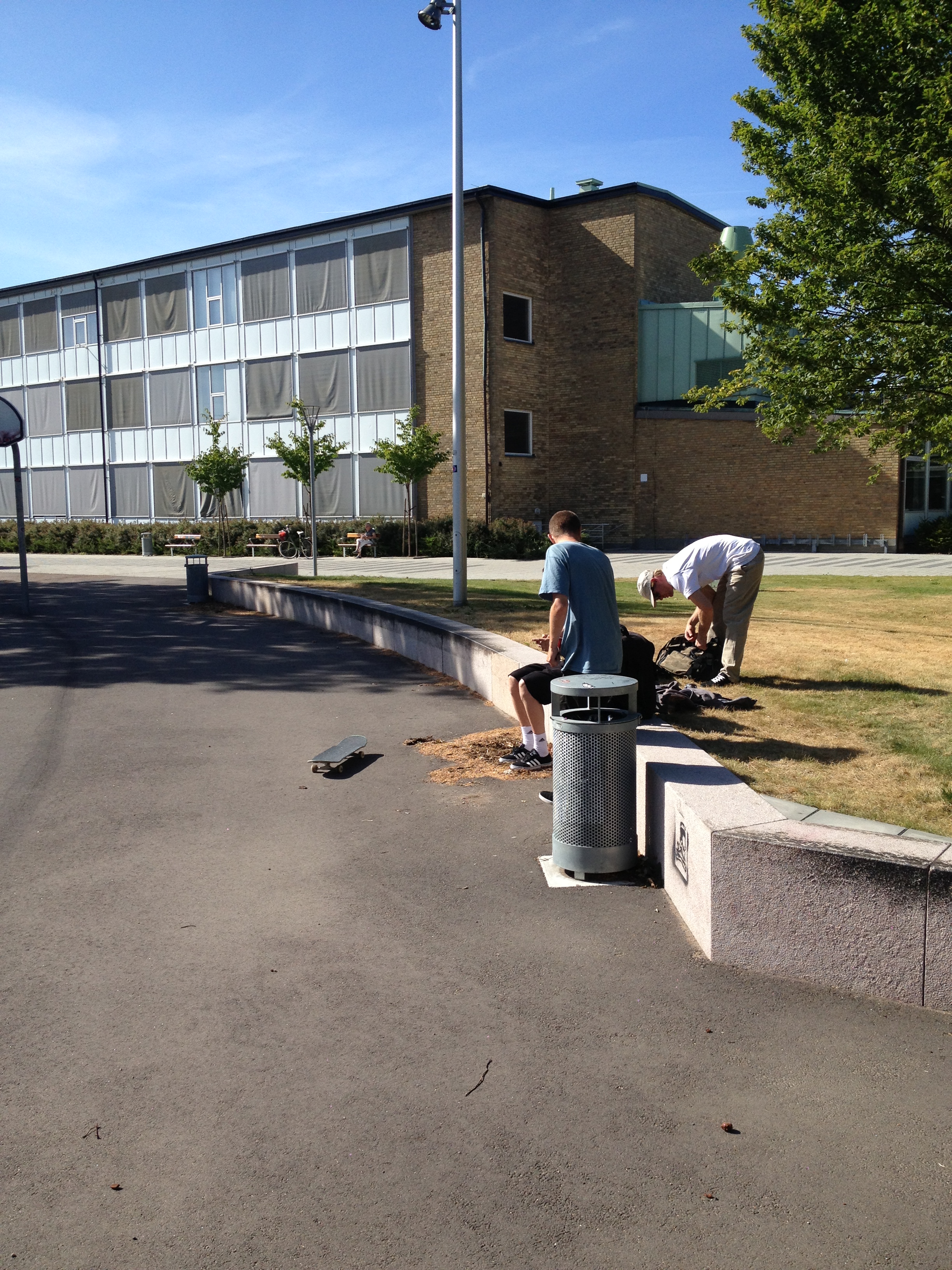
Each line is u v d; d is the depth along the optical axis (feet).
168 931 14.42
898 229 36.52
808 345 41.16
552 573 18.98
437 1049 11.27
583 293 105.40
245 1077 10.77
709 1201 8.84
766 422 43.52
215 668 35.70
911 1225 8.55
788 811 16.31
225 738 25.61
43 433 142.61
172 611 53.57
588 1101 10.29
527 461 106.32
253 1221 8.66
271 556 111.86
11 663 37.22
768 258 40.47
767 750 20.21
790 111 38.65
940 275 35.78
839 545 101.24
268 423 120.16
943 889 11.64
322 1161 9.42
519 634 34.65
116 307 132.77
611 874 16.08
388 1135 9.78
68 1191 9.05
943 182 32.71
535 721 21.85
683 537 104.01
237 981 12.91
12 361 144.56
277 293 117.50
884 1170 9.23
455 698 29.91
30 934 14.38
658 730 18.72
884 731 21.52
